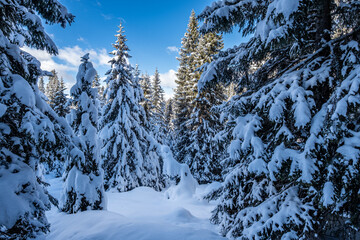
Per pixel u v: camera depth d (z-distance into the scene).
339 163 2.90
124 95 15.15
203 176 18.42
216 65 5.61
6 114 3.49
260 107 4.30
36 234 3.44
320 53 4.39
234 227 4.78
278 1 3.34
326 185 2.95
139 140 16.00
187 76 23.64
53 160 4.44
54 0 5.07
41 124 3.58
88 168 7.43
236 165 5.61
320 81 3.76
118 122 14.56
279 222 3.63
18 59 3.86
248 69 5.98
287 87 4.23
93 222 5.55
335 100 3.09
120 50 15.12
